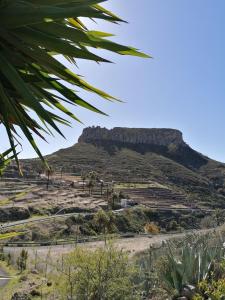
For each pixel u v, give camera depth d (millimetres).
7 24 2141
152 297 16688
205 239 23828
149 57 2494
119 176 160750
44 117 2191
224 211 105625
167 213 108812
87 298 17828
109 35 2674
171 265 15148
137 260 22656
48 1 2297
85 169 165875
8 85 2367
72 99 2627
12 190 93062
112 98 2678
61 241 60094
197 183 174250
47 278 29656
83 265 17859
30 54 2367
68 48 2320
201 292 13375
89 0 2250
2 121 2562
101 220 71000
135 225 91375
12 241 59594
